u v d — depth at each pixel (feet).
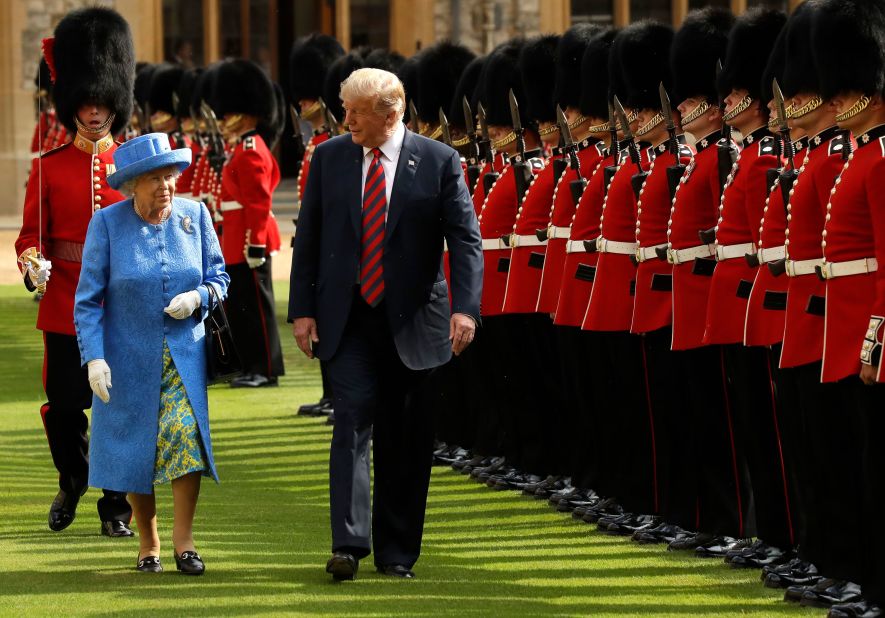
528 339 116.16
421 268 87.51
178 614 78.54
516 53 124.98
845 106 79.56
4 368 177.27
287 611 79.15
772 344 86.28
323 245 87.92
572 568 90.22
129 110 103.35
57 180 98.99
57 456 99.09
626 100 104.01
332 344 86.89
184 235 89.25
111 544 95.76
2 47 364.17
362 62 159.43
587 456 108.78
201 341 89.04
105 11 102.83
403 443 88.48
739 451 94.68
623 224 102.63
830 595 81.56
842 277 79.00
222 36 395.75
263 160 166.71
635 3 389.19
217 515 105.50
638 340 101.19
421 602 81.30
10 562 90.58
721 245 91.86
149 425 87.04
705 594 84.07
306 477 119.34
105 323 88.17
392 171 87.92
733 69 91.86
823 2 80.18
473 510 108.47
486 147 121.90
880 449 77.56
